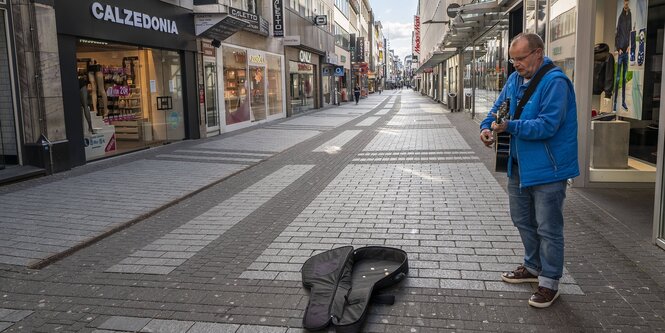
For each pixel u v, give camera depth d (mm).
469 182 7766
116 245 5250
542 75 3377
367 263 4348
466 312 3512
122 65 12695
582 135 6844
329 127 18594
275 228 5660
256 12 20422
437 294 3803
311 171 9258
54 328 3486
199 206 6848
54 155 9133
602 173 6906
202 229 5734
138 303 3842
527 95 3416
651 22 7195
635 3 7438
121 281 4281
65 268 4617
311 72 31219
